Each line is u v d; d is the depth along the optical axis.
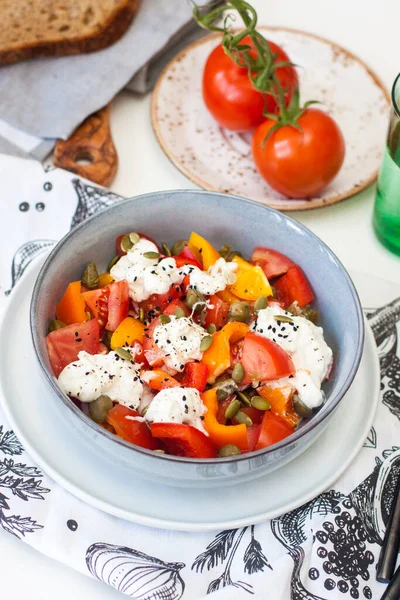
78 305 0.69
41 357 0.64
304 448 0.65
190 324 0.68
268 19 0.98
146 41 0.91
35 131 0.85
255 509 0.66
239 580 0.64
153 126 0.86
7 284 0.76
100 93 0.88
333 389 0.68
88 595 0.66
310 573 0.65
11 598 0.65
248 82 0.84
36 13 0.91
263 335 0.68
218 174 0.85
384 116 0.89
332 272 0.70
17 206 0.79
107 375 0.66
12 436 0.69
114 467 0.67
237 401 0.67
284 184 0.82
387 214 0.80
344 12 0.99
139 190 0.85
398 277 0.81
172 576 0.64
